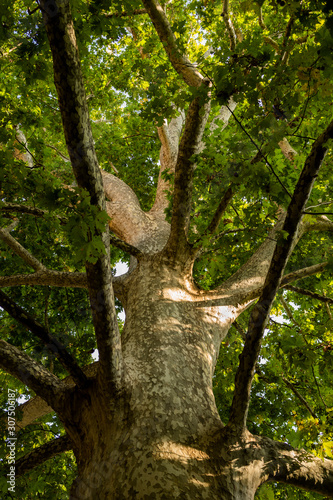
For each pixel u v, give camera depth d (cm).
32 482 368
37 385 260
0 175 233
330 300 382
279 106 235
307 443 270
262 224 301
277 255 219
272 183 244
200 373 283
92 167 183
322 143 190
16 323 598
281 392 618
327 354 289
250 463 230
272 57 214
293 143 349
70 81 166
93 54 834
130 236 507
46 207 191
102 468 213
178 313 333
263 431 635
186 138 309
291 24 233
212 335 335
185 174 322
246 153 252
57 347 248
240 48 213
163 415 233
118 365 236
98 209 191
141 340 299
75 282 375
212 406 262
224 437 234
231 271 660
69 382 393
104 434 234
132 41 774
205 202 424
